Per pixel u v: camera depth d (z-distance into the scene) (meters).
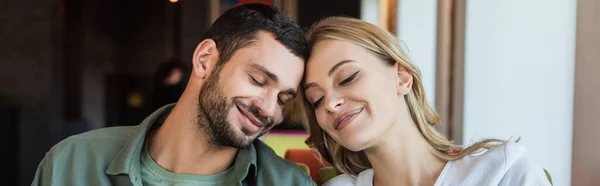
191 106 1.13
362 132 1.12
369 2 5.20
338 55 1.12
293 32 1.11
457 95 2.32
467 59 2.28
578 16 1.75
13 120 4.84
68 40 6.03
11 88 5.37
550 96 1.97
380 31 1.17
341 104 1.12
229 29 1.09
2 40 5.34
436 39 2.46
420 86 1.23
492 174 1.13
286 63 1.08
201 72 1.11
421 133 1.24
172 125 1.16
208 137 1.11
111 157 1.16
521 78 2.10
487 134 2.21
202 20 6.48
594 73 1.67
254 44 1.07
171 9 7.45
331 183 1.32
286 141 3.35
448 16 2.39
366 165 1.34
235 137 1.09
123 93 7.57
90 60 6.73
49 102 5.40
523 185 1.11
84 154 1.17
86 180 1.14
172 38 7.49
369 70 1.13
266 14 1.10
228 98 1.08
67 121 5.95
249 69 1.07
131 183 1.13
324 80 1.12
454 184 1.16
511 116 2.13
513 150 1.15
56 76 5.54
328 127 1.16
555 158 1.91
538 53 2.03
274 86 1.08
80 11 6.43
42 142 5.32
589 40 1.69
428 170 1.21
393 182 1.23
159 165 1.16
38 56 5.38
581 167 1.72
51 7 5.41
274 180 1.18
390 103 1.15
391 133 1.18
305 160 1.88
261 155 1.23
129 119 7.50
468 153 1.21
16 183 4.77
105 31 7.27
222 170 1.18
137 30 7.68
